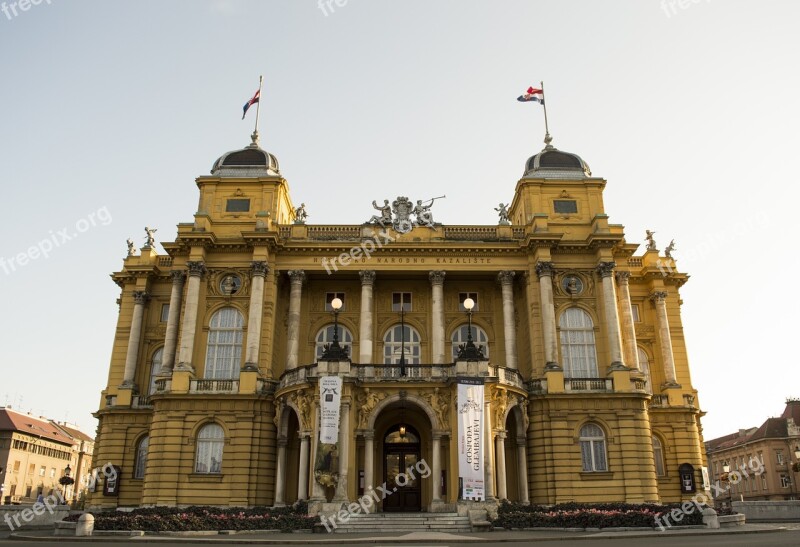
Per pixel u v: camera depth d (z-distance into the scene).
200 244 49.12
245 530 33.78
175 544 26.23
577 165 54.97
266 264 49.16
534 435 46.06
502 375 43.31
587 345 49.00
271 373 47.97
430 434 46.00
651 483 44.56
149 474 44.06
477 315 51.94
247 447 44.28
